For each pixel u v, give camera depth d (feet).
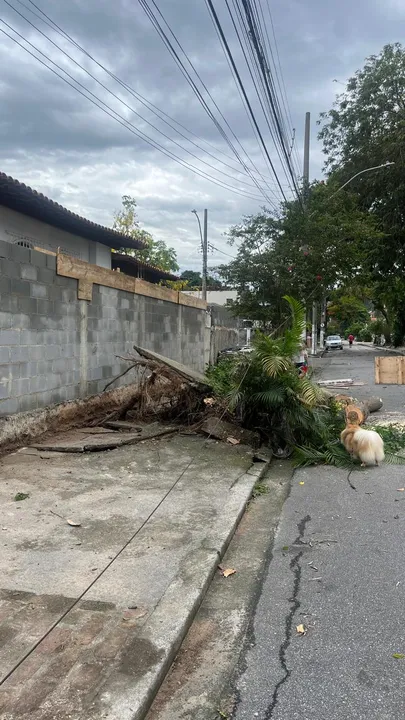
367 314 284.61
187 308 51.34
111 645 9.89
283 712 8.70
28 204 39.99
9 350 23.16
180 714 8.72
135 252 118.83
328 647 10.43
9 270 23.03
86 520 16.02
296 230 54.29
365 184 88.22
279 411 26.32
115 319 34.47
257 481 21.47
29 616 10.73
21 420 23.98
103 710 8.27
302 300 53.88
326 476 22.70
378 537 15.78
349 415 25.44
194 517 16.63
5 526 15.31
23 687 8.71
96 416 30.42
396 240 92.79
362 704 8.83
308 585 12.97
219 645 10.62
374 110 86.58
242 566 14.15
